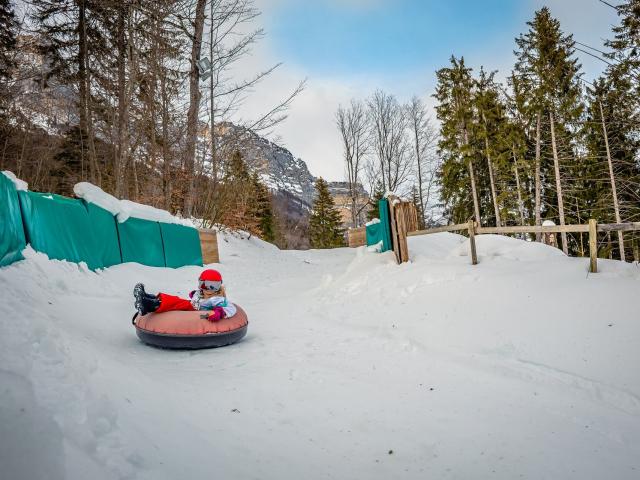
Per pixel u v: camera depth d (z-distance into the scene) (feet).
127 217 34.58
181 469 8.10
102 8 54.39
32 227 22.33
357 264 36.88
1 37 56.75
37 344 10.68
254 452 9.73
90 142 56.24
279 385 14.48
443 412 12.32
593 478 8.86
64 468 6.43
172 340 18.52
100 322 20.49
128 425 8.89
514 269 23.58
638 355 14.10
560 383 13.93
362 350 19.11
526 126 96.27
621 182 92.32
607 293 17.85
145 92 57.06
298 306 31.04
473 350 17.49
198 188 68.74
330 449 10.14
